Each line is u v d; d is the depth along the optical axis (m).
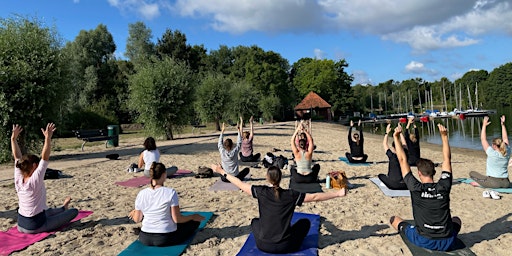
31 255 4.86
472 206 6.82
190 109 25.19
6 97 13.32
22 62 13.43
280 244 4.54
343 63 85.69
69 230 5.86
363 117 81.06
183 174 10.62
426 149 19.19
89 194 8.34
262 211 4.63
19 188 5.46
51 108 14.62
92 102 50.00
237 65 73.62
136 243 5.06
